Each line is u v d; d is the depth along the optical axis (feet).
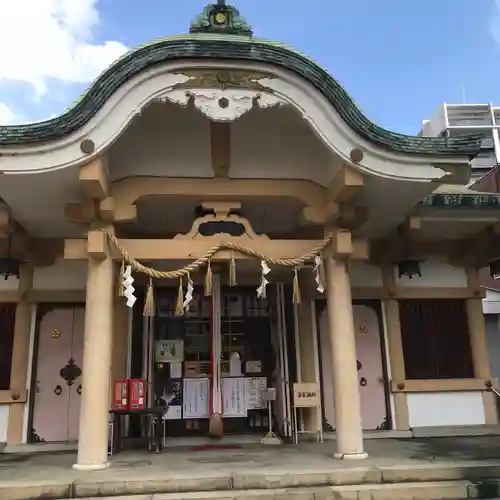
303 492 17.40
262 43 20.72
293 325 31.27
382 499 17.53
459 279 33.35
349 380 22.53
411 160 22.27
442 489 17.89
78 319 30.89
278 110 22.45
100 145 20.49
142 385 26.37
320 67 21.26
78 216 22.77
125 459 22.95
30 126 20.16
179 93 20.85
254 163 24.25
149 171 23.67
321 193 24.44
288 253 23.54
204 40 20.42
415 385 31.48
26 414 29.22
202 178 23.98
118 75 20.30
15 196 22.98
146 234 30.09
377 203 25.16
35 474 19.53
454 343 32.89
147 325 30.17
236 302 32.42
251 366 31.50
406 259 31.50
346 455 21.56
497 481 18.43
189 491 17.79
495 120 151.64
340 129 21.53
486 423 31.68
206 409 30.55
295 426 28.30
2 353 29.94
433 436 30.50
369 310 32.68
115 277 23.97
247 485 18.01
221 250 23.07
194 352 31.45
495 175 35.88
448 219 28.50
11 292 30.27
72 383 30.04
